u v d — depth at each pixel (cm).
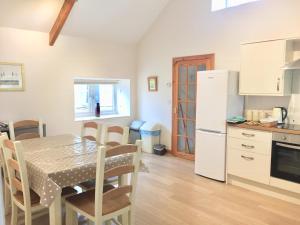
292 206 306
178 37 496
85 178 218
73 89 500
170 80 520
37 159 233
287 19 356
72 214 227
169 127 532
